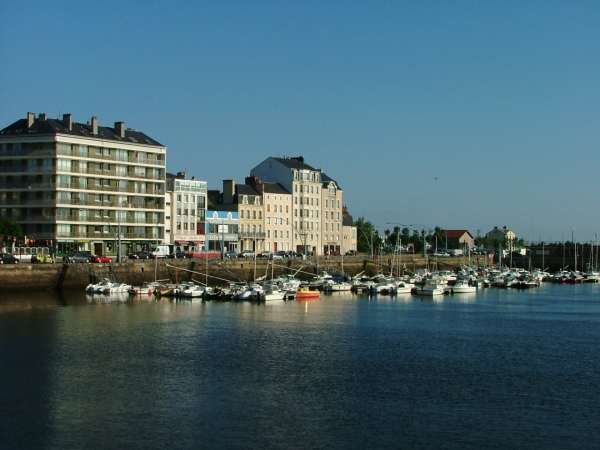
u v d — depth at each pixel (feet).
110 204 652.48
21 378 252.42
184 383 246.68
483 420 208.44
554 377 259.80
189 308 453.58
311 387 242.78
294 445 188.96
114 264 552.82
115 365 273.54
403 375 261.44
